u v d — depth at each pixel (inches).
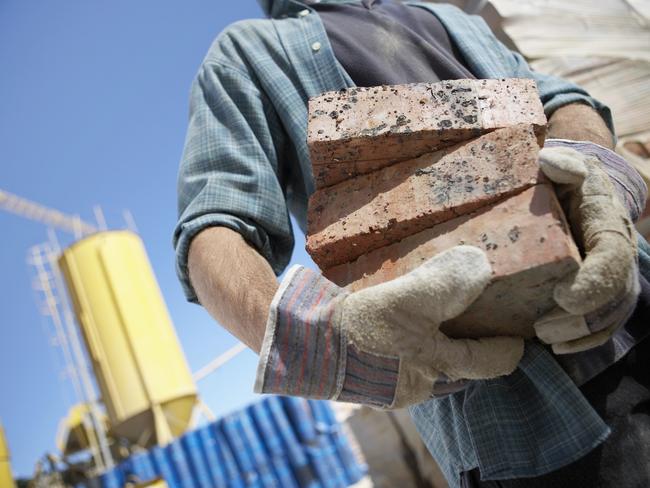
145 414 522.9
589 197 34.9
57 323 576.4
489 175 36.8
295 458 347.9
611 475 37.9
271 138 53.2
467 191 36.9
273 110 54.6
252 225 47.8
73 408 530.9
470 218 36.4
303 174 52.2
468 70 59.2
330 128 40.9
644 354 41.5
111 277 557.0
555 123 55.9
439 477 143.7
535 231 33.6
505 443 39.2
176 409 528.4
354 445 365.4
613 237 33.3
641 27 107.3
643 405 39.6
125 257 573.6
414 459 157.9
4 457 353.1
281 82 53.8
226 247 44.4
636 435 38.5
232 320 41.3
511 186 35.6
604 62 107.3
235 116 52.7
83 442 510.3
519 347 37.4
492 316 35.9
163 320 565.9
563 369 39.2
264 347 35.1
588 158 37.2
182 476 350.6
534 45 110.5
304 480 345.7
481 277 32.4
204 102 55.6
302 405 359.3
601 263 32.5
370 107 41.1
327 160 41.5
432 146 39.9
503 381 40.6
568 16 111.3
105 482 349.7
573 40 109.6
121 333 541.0
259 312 39.0
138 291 562.6
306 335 34.9
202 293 44.6
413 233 38.5
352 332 33.9
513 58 62.1
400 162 40.9
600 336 34.7
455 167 38.3
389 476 172.1
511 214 34.9
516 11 112.7
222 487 346.3
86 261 566.6
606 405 39.6
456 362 34.6
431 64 55.6
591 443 36.6
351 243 39.8
